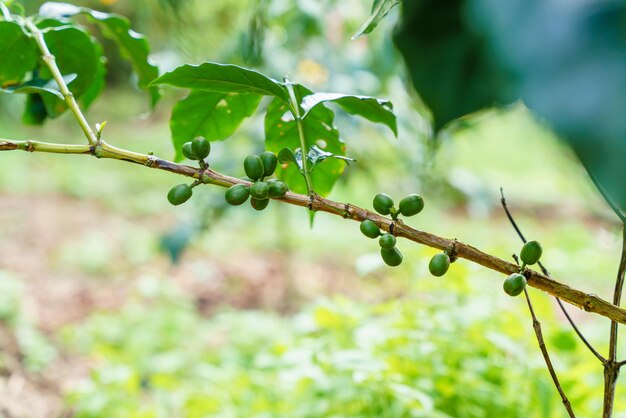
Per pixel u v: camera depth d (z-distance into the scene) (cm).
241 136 240
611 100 43
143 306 311
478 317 138
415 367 131
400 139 214
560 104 45
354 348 141
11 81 107
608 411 88
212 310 330
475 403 129
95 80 114
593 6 44
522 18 46
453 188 254
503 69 49
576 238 457
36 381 225
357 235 464
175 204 83
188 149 83
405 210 81
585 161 45
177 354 239
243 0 277
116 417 172
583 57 44
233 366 213
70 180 544
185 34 222
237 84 88
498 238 469
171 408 188
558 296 81
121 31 110
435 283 154
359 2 247
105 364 227
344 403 133
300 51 233
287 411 143
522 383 134
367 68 229
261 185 81
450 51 59
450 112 58
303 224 478
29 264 355
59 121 705
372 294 331
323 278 379
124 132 738
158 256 394
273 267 394
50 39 106
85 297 322
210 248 418
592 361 130
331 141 98
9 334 252
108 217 468
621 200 43
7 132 623
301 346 143
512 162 655
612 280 373
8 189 501
